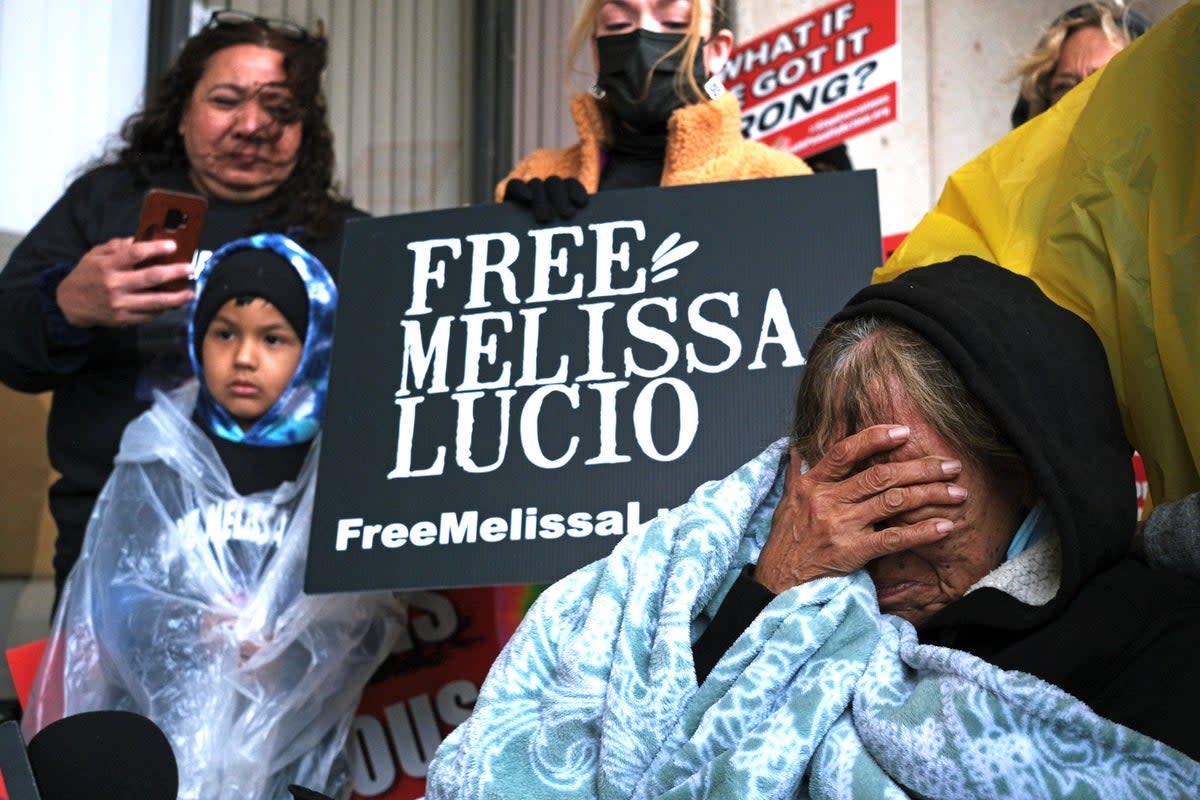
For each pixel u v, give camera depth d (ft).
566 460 6.04
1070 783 3.76
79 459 8.31
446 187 15.03
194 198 7.86
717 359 6.07
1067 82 9.32
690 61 8.18
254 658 6.91
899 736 3.98
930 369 4.32
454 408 6.25
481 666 7.22
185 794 6.59
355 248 6.71
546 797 4.50
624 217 6.45
